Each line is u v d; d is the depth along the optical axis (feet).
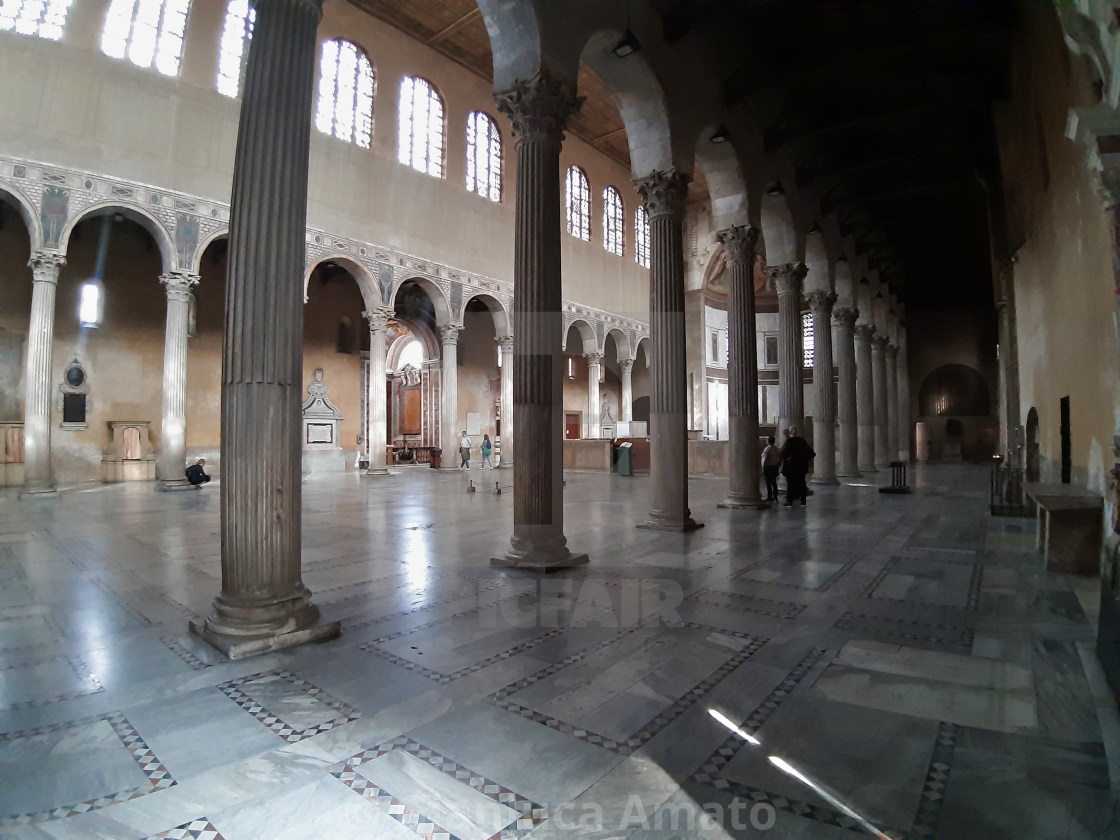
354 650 12.94
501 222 77.82
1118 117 11.38
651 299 29.50
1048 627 14.10
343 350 76.84
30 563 21.48
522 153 21.74
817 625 14.46
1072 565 19.29
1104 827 6.97
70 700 10.53
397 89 66.95
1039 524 22.94
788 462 37.42
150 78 50.52
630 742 9.09
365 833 7.06
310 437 71.26
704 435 103.71
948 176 50.93
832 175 50.44
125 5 49.88
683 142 30.45
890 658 12.34
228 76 55.42
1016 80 32.04
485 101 76.64
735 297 37.29
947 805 7.47
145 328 60.34
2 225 52.54
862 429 66.33
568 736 9.28
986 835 6.88
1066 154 22.52
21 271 53.47
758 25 36.58
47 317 45.60
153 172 50.26
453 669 11.90
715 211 37.99
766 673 11.62
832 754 8.72
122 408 58.65
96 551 23.70
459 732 9.42
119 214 50.06
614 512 35.37
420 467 80.59
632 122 29.91
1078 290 21.95
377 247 64.28
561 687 11.05
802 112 43.80
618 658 12.42
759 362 116.67
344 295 77.20
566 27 22.65
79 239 56.65
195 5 52.95
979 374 101.65
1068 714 9.81
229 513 13.69
